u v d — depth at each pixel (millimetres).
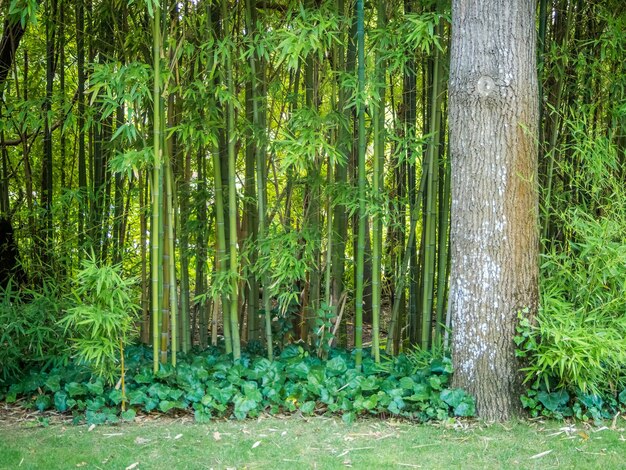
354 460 2898
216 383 3693
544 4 4016
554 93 4281
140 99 3484
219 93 3594
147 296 5062
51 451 2988
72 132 5156
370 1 4125
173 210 4074
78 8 4480
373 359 4090
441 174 4551
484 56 3334
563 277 3758
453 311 3541
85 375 3764
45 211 4629
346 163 3893
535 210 3451
